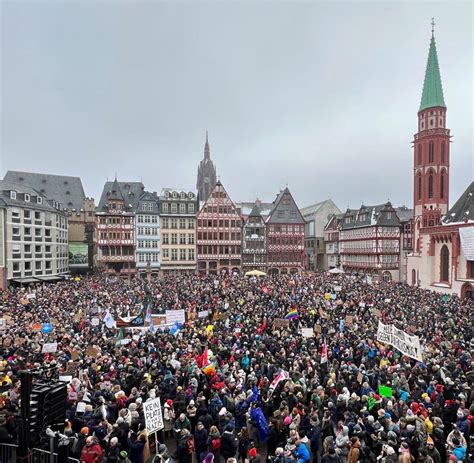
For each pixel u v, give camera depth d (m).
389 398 12.77
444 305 32.66
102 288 43.62
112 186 74.81
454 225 51.69
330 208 99.38
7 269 53.75
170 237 74.00
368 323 25.23
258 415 12.13
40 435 9.77
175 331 22.91
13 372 14.88
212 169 174.12
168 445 13.05
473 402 12.16
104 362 16.33
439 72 67.88
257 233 77.56
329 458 9.62
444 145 66.44
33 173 81.50
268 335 22.23
